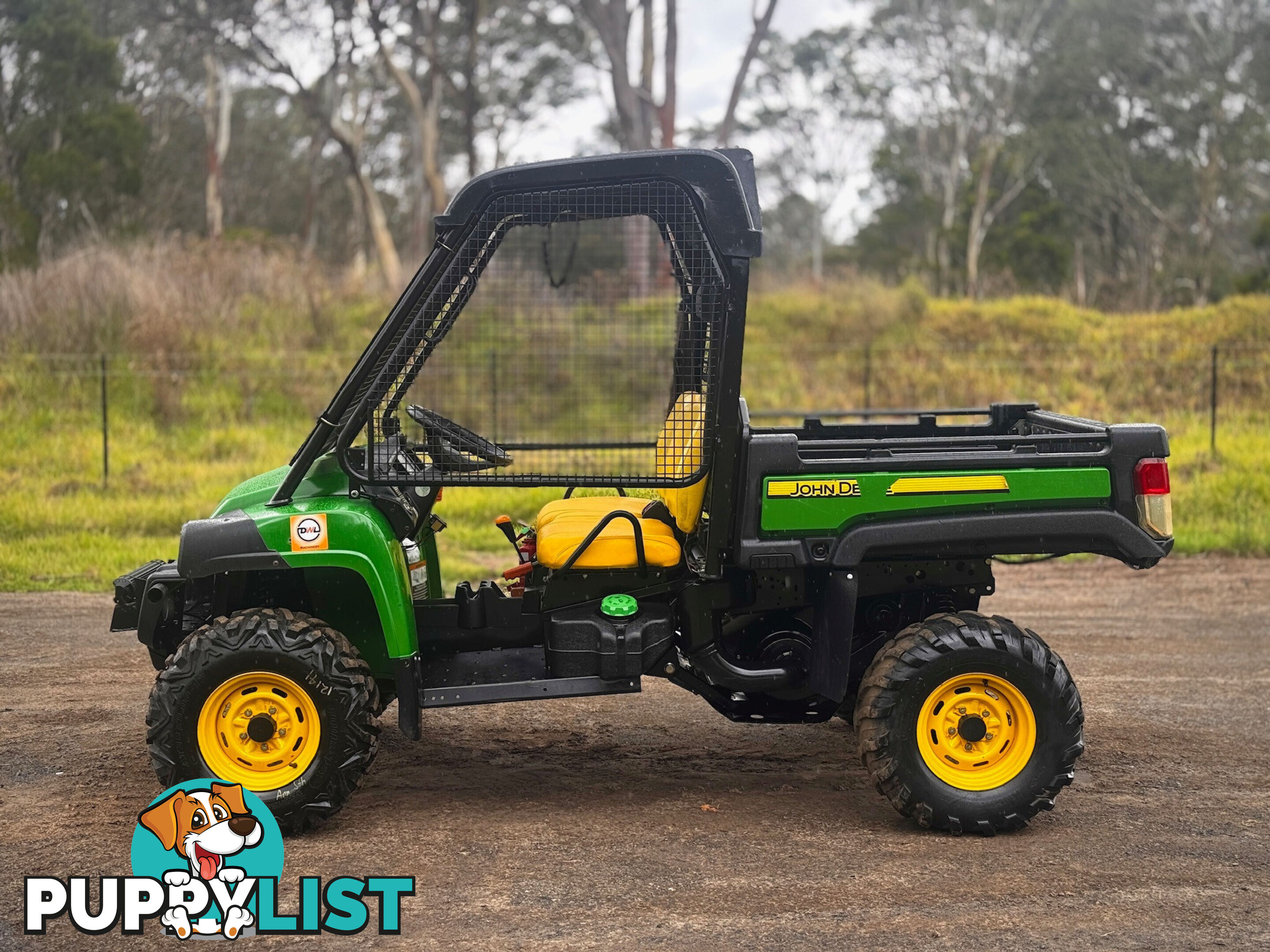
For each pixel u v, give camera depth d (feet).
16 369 45.34
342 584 14.11
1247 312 62.69
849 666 14.06
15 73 82.79
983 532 13.15
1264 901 11.46
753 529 13.16
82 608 23.98
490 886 11.73
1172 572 28.22
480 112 111.55
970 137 132.87
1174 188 122.62
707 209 12.72
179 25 85.97
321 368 50.34
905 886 11.76
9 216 70.95
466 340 29.30
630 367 33.83
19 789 14.44
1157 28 127.65
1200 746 16.31
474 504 31.89
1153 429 13.42
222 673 12.71
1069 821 13.62
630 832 13.21
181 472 37.29
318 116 86.79
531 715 17.90
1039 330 62.44
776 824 13.51
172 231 94.32
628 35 90.84
